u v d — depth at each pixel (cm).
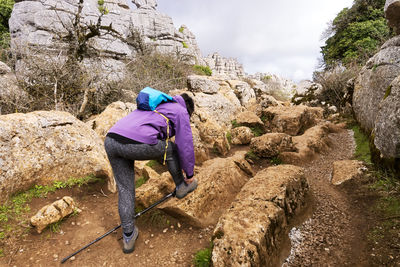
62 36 690
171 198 253
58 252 198
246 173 343
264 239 179
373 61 489
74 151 299
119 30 1634
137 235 204
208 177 271
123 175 190
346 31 1916
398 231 193
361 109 518
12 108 477
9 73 609
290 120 566
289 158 408
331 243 202
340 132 587
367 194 265
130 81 760
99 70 683
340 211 250
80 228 229
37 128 278
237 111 716
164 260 194
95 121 430
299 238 214
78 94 604
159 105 188
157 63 1208
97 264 189
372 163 326
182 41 2881
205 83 655
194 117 503
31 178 262
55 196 265
